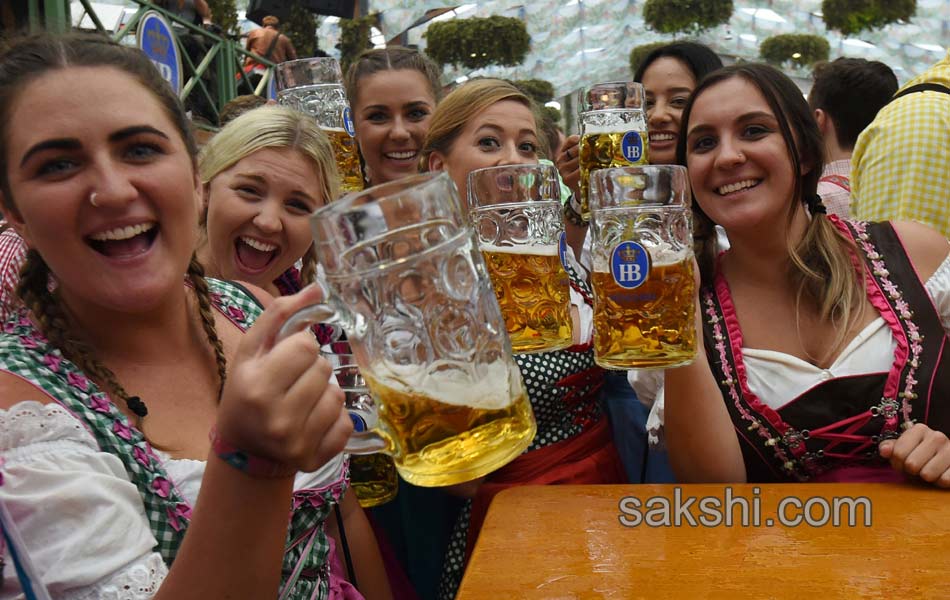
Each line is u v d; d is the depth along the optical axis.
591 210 1.37
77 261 1.02
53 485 0.92
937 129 2.22
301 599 1.27
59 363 1.05
